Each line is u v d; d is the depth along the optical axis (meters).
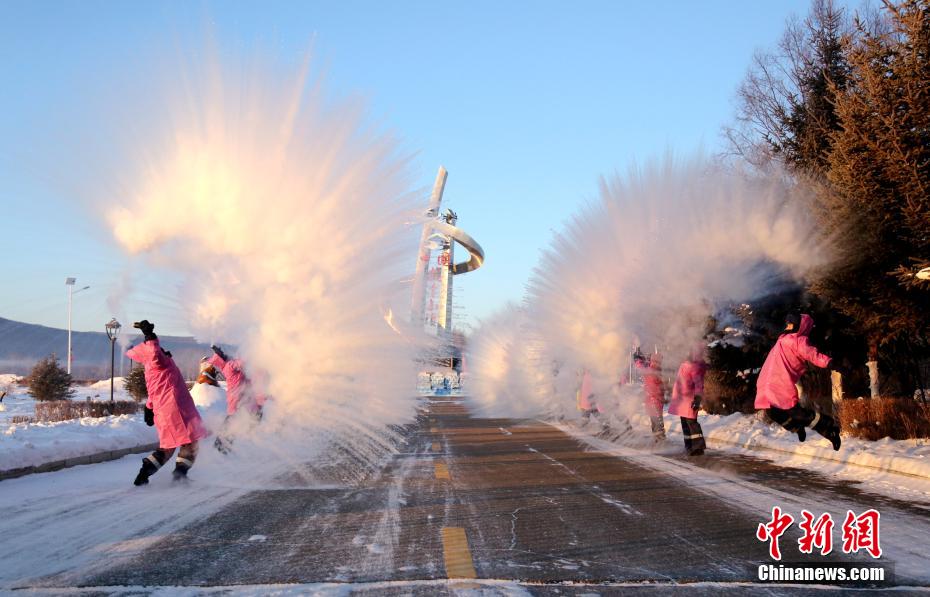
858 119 12.09
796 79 24.52
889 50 11.98
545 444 14.69
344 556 5.59
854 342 14.79
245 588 4.73
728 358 17.31
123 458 12.45
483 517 7.12
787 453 12.40
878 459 10.34
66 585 4.79
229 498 8.17
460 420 22.09
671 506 7.73
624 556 5.61
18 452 10.07
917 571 5.25
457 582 4.88
